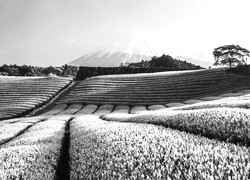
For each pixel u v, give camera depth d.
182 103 62.78
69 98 88.25
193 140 11.30
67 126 33.88
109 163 9.15
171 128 15.28
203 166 7.37
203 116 15.77
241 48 105.25
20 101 86.56
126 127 16.69
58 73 163.38
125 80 102.75
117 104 76.50
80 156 11.96
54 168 11.98
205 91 76.38
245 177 6.34
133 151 9.95
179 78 94.94
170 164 8.04
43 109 79.69
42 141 18.58
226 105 21.81
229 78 83.94
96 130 18.11
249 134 11.32
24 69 169.00
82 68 134.88
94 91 92.31
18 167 11.01
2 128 35.91
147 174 7.61
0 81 111.88
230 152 8.79
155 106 65.25
